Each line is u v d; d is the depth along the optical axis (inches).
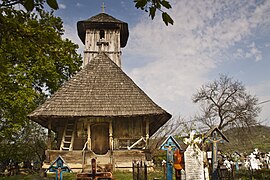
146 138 657.0
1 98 762.8
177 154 403.9
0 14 194.7
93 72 766.5
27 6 129.3
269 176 490.0
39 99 986.7
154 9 137.1
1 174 884.6
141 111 652.1
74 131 677.9
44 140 1209.4
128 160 611.8
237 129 1378.0
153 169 604.4
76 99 676.7
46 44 245.0
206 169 408.2
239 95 1422.2
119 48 996.6
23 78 835.4
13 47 230.1
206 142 422.6
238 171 563.8
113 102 674.8
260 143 1295.5
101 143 713.0
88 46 988.6
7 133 836.6
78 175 389.4
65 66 1016.9
